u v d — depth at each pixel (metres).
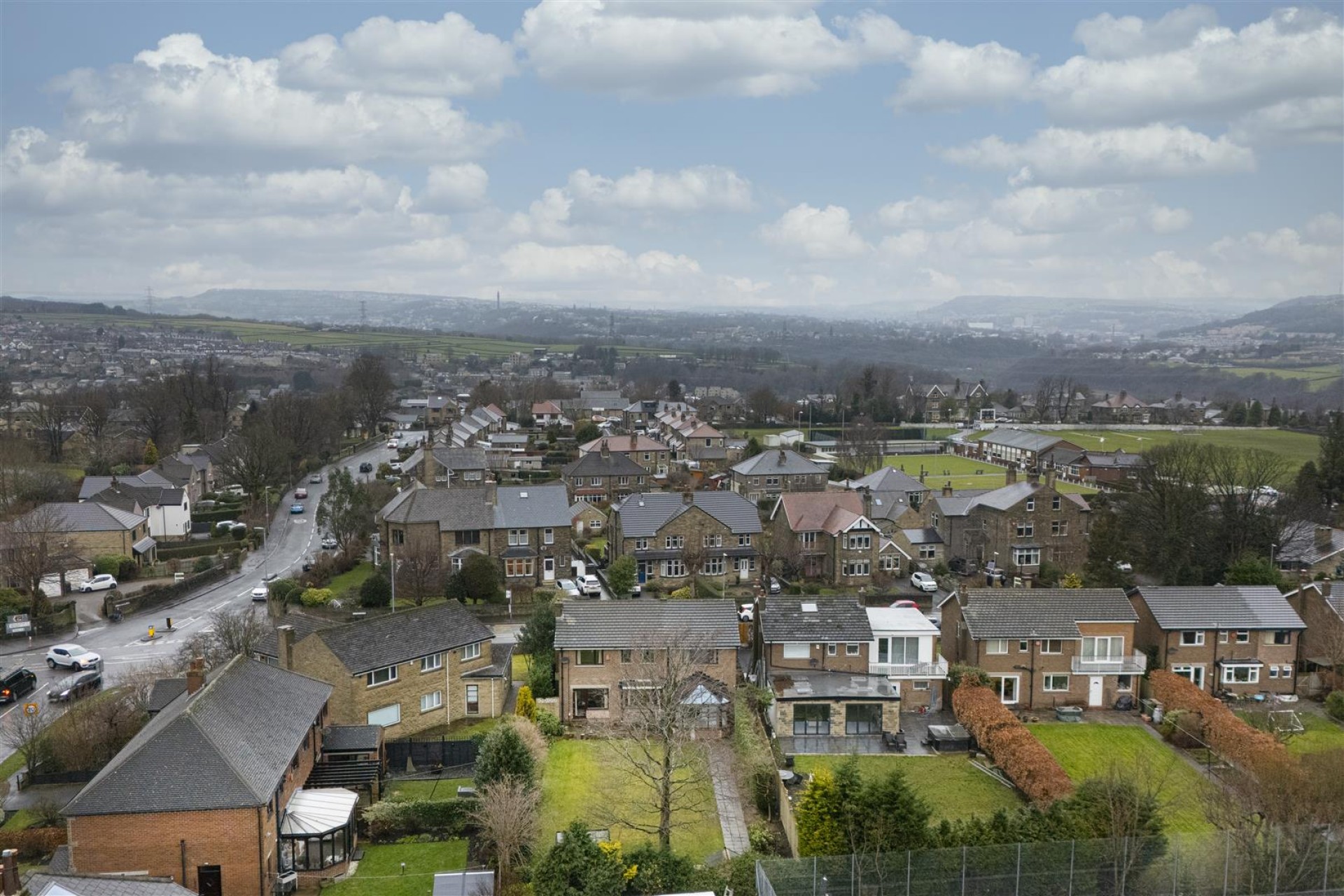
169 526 127.38
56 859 44.78
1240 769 53.91
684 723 54.34
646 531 107.94
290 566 115.81
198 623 93.69
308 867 47.38
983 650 70.56
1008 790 56.78
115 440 172.88
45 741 59.97
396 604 96.00
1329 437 135.25
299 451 171.00
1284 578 91.44
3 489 121.50
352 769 55.97
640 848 45.72
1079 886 42.00
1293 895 41.69
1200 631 72.88
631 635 67.62
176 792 43.44
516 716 64.06
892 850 42.56
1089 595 72.75
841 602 72.25
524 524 107.06
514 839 46.59
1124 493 113.44
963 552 117.62
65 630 91.00
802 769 59.03
